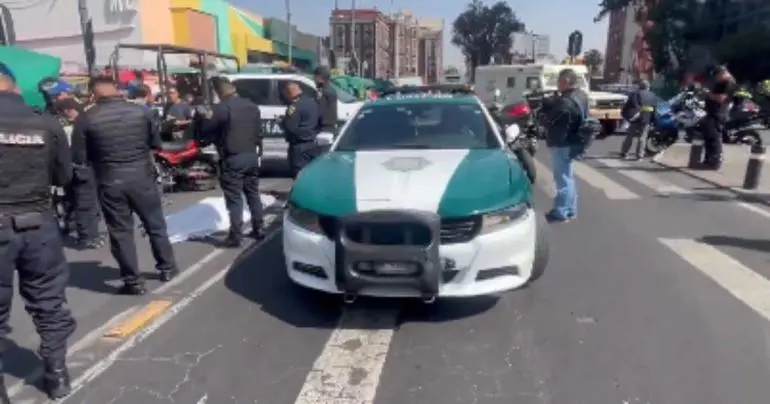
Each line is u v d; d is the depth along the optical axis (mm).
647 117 12164
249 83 10359
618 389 3252
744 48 33625
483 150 5062
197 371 3508
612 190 8875
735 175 9953
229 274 5234
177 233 6402
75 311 4418
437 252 3826
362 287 3879
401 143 5289
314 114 7086
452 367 3531
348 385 3338
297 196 4316
